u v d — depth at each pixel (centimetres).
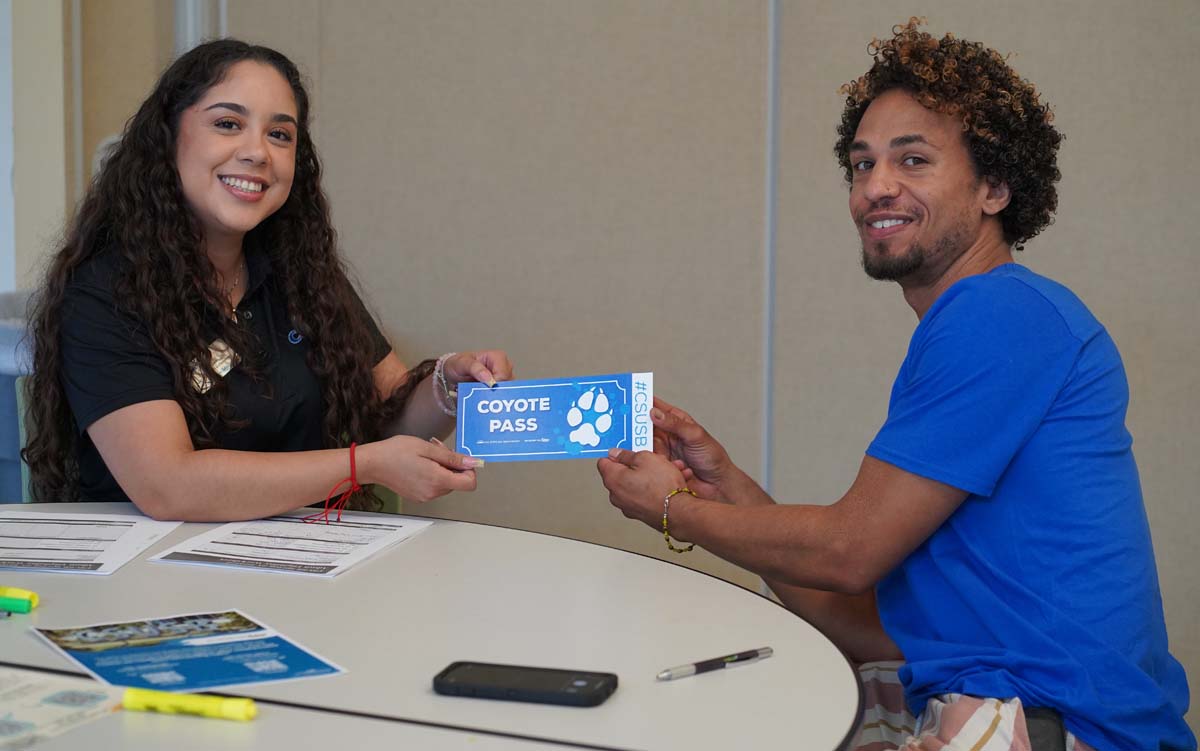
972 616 135
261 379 188
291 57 341
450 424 203
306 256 202
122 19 324
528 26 330
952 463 133
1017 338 134
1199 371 295
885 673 147
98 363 169
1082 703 122
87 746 79
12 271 312
